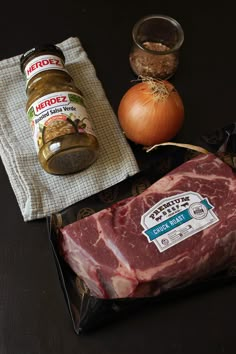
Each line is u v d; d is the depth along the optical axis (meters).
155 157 0.82
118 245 0.67
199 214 0.68
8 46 0.88
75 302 0.69
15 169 0.78
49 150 0.71
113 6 0.93
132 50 0.87
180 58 0.89
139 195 0.71
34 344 0.69
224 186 0.71
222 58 0.90
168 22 0.84
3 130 0.82
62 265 0.71
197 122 0.85
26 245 0.75
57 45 0.88
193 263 0.67
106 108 0.84
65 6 0.92
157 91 0.73
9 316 0.71
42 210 0.77
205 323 0.71
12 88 0.85
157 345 0.70
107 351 0.69
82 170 0.79
